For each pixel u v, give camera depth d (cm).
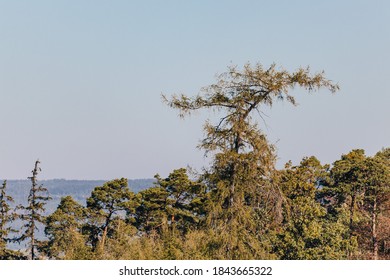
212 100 4291
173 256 4200
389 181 7481
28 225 7750
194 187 4466
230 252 4250
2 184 7756
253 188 4253
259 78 4188
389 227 7475
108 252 4562
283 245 5412
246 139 4212
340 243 5800
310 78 4156
